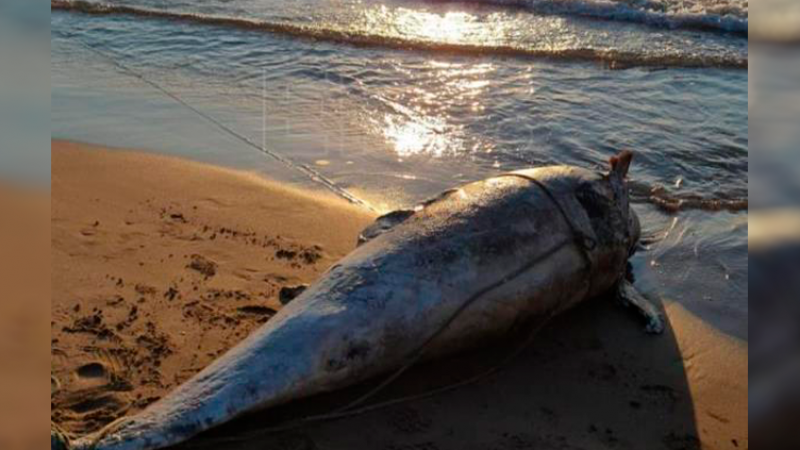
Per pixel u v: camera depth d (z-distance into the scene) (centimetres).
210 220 539
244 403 340
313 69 863
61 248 487
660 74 870
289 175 618
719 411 387
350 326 371
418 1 1145
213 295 446
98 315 420
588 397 392
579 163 656
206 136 686
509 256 420
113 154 643
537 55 923
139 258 482
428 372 402
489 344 425
